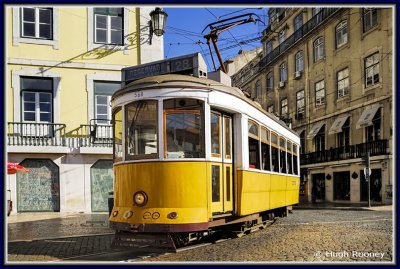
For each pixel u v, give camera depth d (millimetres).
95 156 17453
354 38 26750
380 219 15086
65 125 17172
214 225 8258
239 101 9164
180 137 8008
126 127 8305
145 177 7910
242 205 9133
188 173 7891
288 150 14250
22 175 16719
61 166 17062
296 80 34406
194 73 8672
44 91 17094
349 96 27328
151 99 8102
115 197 8492
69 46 17453
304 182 31484
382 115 23875
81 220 14336
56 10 17359
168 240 7578
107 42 17969
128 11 18188
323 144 30594
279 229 11648
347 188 27438
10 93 16562
